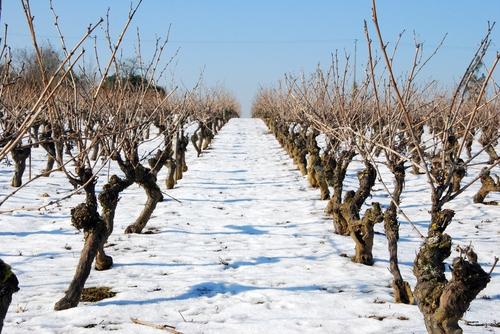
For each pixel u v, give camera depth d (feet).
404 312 20.51
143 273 25.58
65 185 52.21
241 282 24.27
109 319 19.67
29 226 35.04
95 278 24.68
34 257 28.12
